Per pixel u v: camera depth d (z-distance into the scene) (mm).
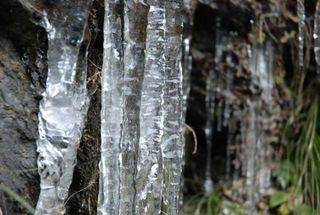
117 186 1051
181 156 1170
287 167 1769
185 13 1580
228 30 1686
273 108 1787
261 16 1613
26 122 1018
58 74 1021
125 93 1070
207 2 1604
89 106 1096
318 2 1460
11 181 993
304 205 1713
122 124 1063
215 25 1673
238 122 1836
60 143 1008
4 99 1007
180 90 1177
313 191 1689
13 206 991
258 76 1748
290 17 1594
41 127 1016
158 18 1104
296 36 1637
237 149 1854
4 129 998
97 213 1053
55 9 1030
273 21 1621
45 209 997
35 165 1016
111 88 1061
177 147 1157
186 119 1882
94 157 1103
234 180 1862
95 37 1108
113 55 1065
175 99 1159
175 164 1152
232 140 1865
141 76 1086
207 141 1878
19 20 1024
